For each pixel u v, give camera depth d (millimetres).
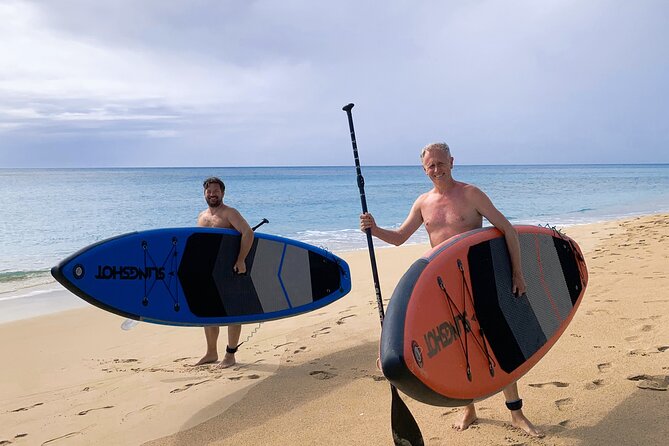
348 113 3822
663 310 5328
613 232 12617
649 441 2998
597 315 5352
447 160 3363
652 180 62281
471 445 3146
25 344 6480
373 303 7332
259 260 5562
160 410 4238
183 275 5238
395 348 2535
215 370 5160
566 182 56000
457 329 2926
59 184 53812
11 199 30906
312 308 5781
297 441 3494
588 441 3066
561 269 3822
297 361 5168
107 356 5969
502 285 3271
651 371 3896
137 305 5066
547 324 3521
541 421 3359
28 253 13555
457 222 3336
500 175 85625
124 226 19094
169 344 6344
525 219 19250
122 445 3682
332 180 67500
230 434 3705
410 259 11148
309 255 5879
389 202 29719
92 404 4492
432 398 2691
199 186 48500
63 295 9289
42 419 4234
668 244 9680
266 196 35281
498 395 3832
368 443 3367
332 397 4160
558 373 4035
